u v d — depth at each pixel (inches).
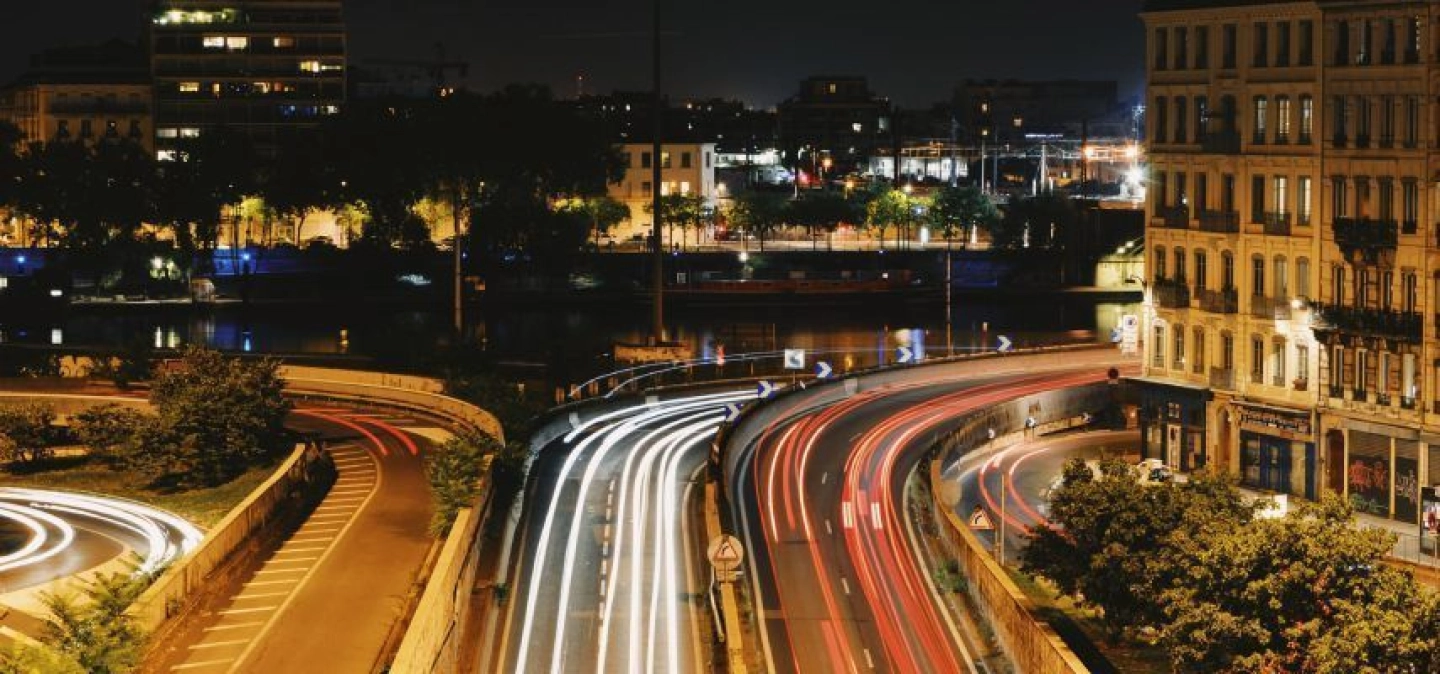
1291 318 4365.2
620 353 5674.2
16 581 3523.6
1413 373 4013.3
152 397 4709.6
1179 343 4790.8
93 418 4719.5
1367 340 4084.6
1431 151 3937.0
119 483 4466.0
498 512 3826.3
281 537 3558.1
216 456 4414.4
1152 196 4854.8
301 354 6648.6
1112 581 2918.3
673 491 4377.5
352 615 2942.9
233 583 3161.9
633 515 4094.5
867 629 3299.7
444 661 2655.0
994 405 5654.5
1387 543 2404.0
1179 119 4751.5
